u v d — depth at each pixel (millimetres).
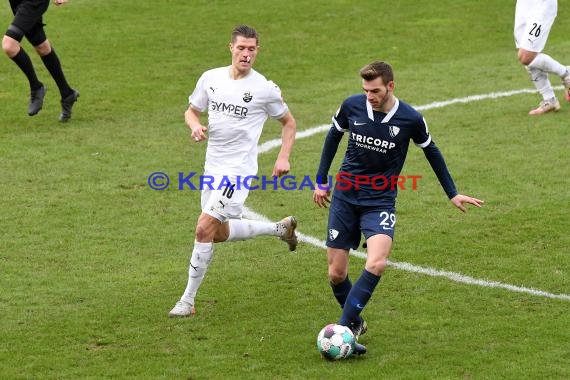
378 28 62812
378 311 28781
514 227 35125
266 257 32938
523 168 40781
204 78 28906
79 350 26094
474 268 31922
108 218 36000
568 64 55188
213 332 27266
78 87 51188
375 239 25750
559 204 37062
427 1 68750
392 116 25812
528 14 46094
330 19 64500
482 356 25641
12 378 24453
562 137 44125
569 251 33125
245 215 36500
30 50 57031
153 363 25281
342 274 26844
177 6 66500
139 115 47406
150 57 56500
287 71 54688
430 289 30344
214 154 28891
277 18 64500
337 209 26547
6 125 45469
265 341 26688
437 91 51000
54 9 65000
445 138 44406
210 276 31438
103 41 59062
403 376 24500
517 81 52469
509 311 28672
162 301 29375
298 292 30172
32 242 33719
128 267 31922
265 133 45500
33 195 37844
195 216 36438
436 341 26672
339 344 25156
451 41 60438
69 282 30688
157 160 41781
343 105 26359
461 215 36312
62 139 43812
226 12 65500
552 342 26438
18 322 27797
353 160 26406
